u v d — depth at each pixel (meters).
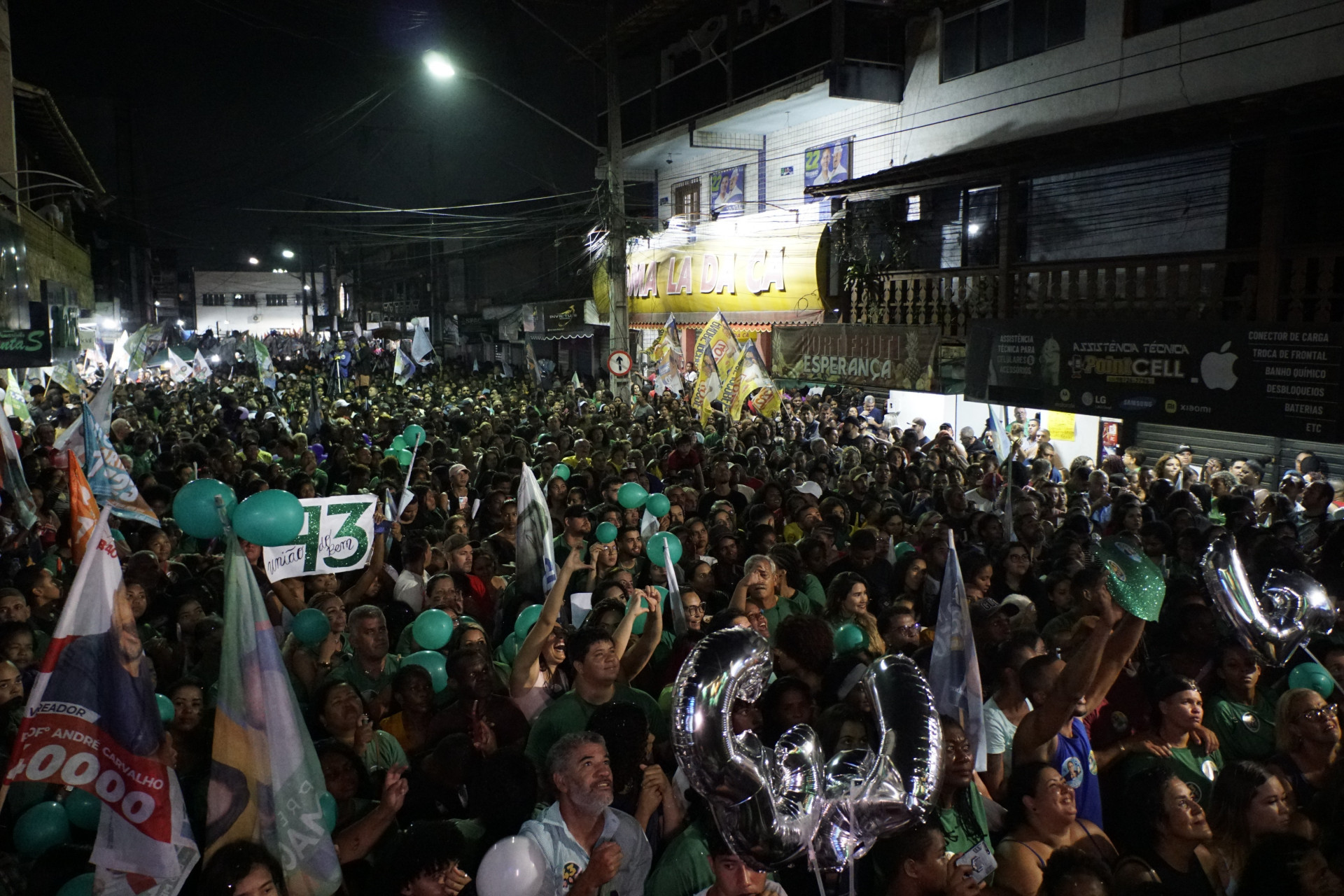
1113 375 12.45
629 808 4.45
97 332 37.00
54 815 4.14
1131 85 14.90
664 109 25.94
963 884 3.79
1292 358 10.62
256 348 25.94
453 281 52.09
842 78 18.92
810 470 11.95
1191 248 13.45
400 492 9.71
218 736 3.72
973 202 16.95
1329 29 12.29
